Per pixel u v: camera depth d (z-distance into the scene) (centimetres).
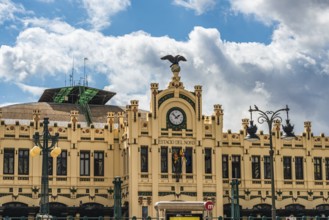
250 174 9156
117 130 8981
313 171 9419
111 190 8794
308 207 9312
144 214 8350
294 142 9412
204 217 6725
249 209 9000
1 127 8475
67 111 9981
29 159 8538
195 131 8712
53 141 5844
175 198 8488
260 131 9306
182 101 8719
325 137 9562
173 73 8781
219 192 8662
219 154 8756
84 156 8788
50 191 8538
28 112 9756
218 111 8856
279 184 9231
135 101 8538
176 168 8562
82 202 8662
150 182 8438
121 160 8856
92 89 10981
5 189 8394
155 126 8562
